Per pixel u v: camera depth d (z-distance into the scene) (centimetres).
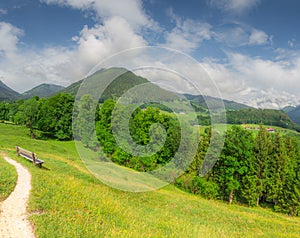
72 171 1670
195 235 994
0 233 641
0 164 1376
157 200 1575
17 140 2942
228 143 2784
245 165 2969
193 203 1778
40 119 4469
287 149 3781
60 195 980
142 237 797
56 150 2802
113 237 737
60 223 738
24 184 1030
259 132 3434
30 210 788
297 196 2964
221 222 1496
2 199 856
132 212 1093
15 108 6775
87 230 736
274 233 1465
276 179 3256
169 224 1073
